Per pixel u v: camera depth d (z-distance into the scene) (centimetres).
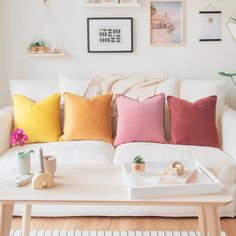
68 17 345
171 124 288
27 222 209
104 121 292
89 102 293
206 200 157
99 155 258
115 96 305
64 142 283
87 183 178
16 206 256
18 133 216
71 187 173
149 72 351
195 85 310
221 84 307
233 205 252
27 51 348
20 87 318
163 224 248
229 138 267
